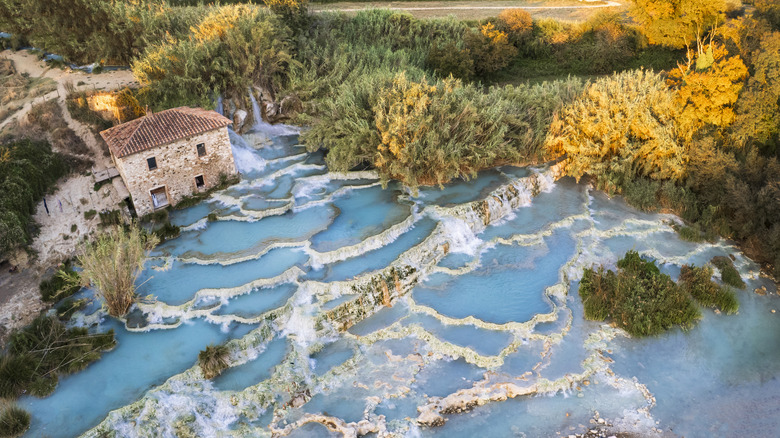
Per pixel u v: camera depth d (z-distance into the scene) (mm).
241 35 52000
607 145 44719
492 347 31594
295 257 37312
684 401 29141
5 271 35875
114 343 31625
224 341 31188
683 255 39031
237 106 52531
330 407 28812
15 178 39500
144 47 55906
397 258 36625
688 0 61625
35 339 30859
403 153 42812
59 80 54469
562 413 28516
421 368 30906
